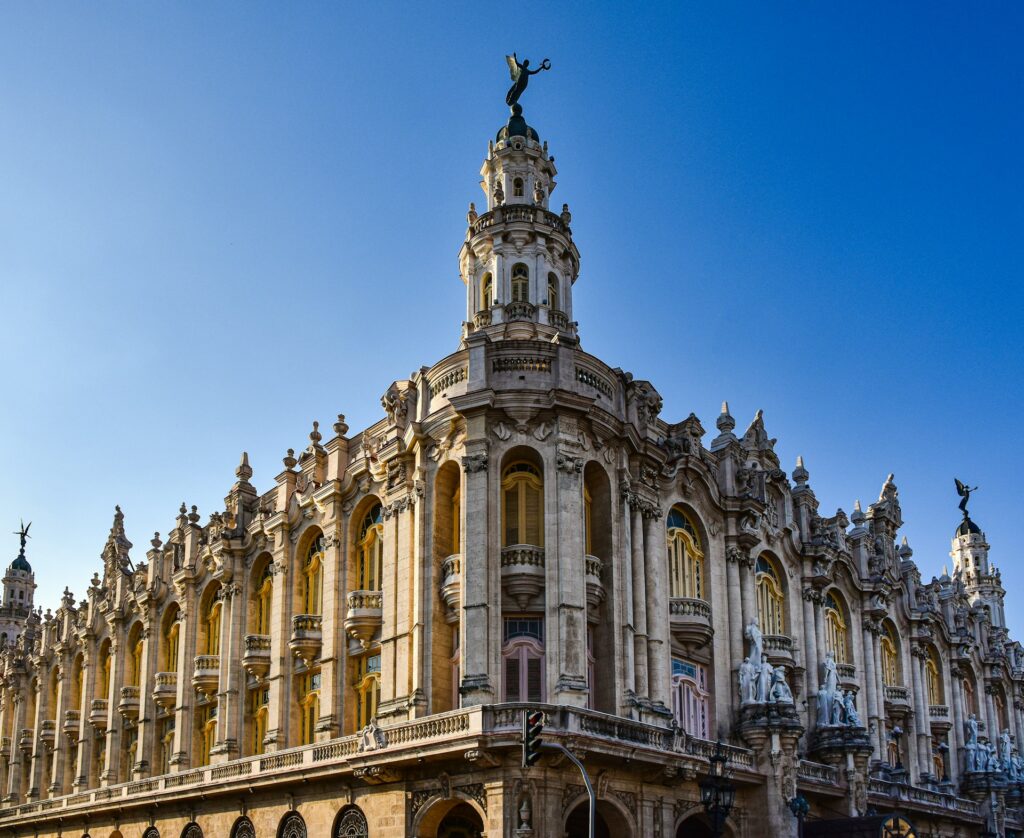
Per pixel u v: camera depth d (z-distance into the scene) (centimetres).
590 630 4247
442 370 4462
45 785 7288
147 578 6419
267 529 5403
